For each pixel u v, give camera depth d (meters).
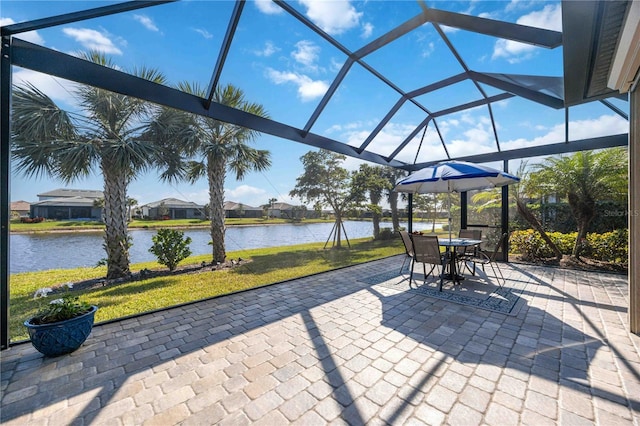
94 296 4.61
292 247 7.56
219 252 6.41
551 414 1.97
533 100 4.88
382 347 2.96
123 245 5.05
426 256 5.20
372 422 1.93
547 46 3.31
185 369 2.59
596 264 6.65
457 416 1.97
